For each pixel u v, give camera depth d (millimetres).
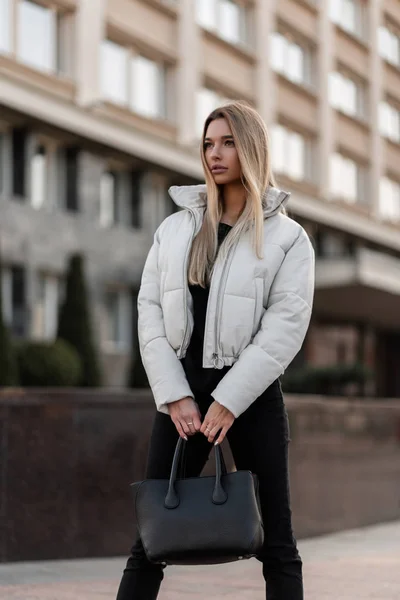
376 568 7652
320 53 34219
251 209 3914
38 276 22766
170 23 27297
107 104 24891
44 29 23500
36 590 6301
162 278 3969
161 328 3939
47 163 23641
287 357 3795
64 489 7938
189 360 3914
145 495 3771
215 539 3641
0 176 22328
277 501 3885
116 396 8234
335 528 10633
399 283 29484
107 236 24844
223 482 3742
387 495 12023
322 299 30844
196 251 3922
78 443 8023
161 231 4102
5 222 21875
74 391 8055
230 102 4059
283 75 32031
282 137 32406
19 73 22422
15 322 22172
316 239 34625
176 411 3781
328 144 34406
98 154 24828
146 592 3918
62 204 23938
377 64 37938
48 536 7836
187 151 27406
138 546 3922
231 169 3979
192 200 4078
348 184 36281
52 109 23094
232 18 30219
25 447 7809
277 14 31984
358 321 36375
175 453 3783
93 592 6227
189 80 27781
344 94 36344
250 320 3836
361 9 37562
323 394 26625
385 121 38844
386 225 37906
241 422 3902
